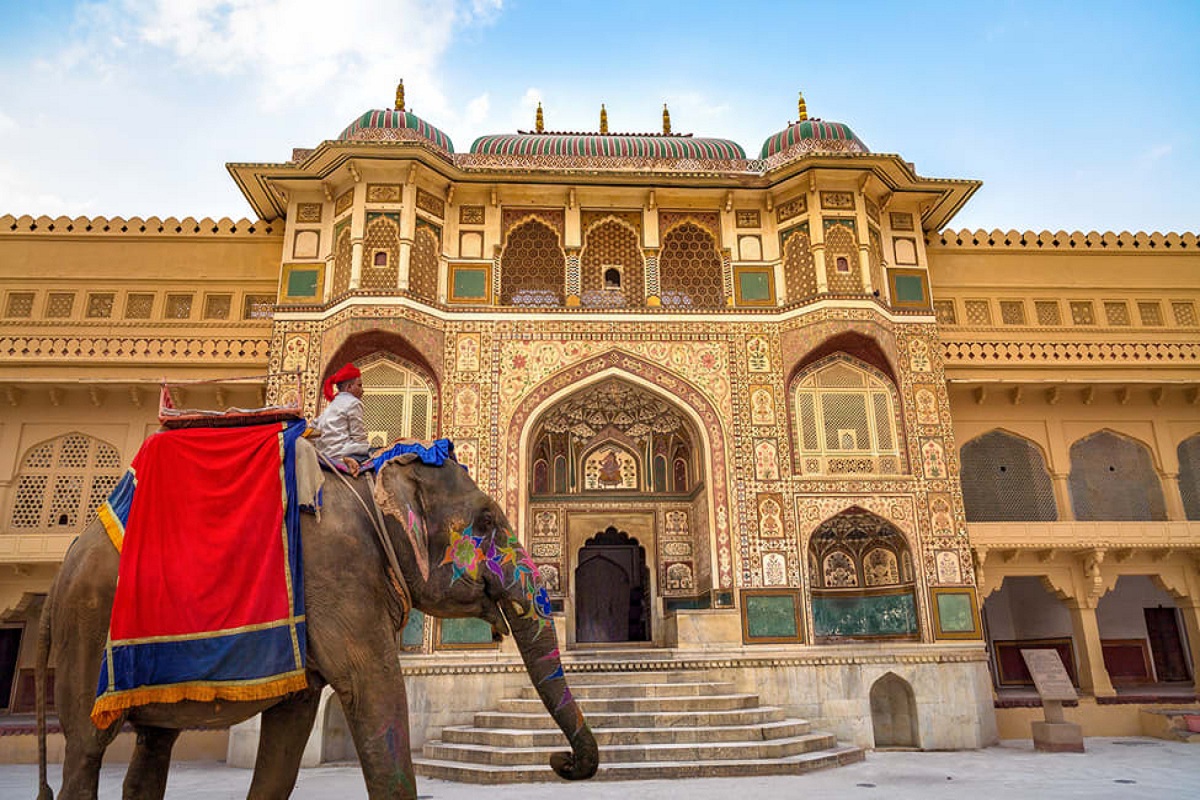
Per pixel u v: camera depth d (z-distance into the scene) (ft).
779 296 36.35
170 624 7.84
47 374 35.01
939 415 34.65
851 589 34.96
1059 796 19.19
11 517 34.01
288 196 36.19
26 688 36.45
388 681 8.43
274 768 9.07
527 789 21.21
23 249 36.86
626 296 37.22
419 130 36.73
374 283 33.63
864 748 29.89
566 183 36.27
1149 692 39.01
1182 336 39.37
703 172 36.58
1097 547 35.42
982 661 31.53
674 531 37.40
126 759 29.01
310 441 9.68
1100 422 38.45
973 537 35.32
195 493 8.45
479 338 34.35
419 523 9.77
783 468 33.58
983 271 39.83
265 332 36.40
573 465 37.99
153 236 37.47
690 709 27.58
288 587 8.20
